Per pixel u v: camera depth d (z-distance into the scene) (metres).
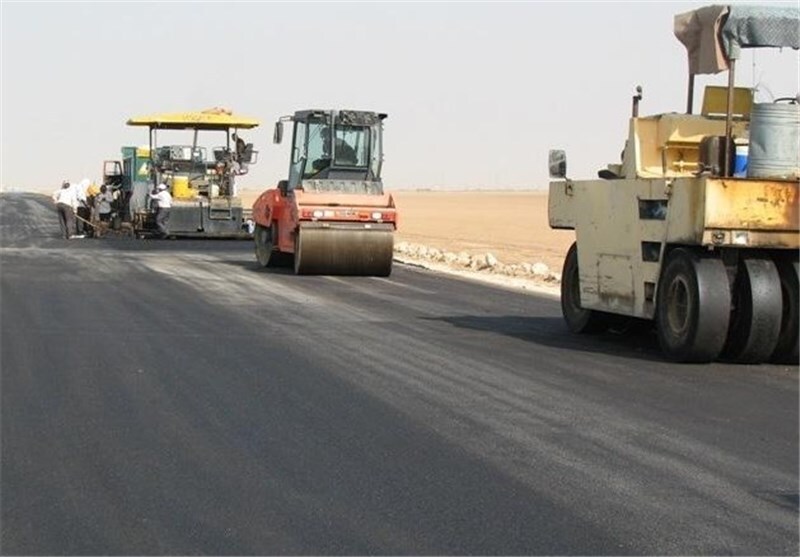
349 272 21.58
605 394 9.60
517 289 19.83
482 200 103.94
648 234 11.92
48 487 6.59
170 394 9.22
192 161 32.62
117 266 22.30
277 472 6.95
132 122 31.98
